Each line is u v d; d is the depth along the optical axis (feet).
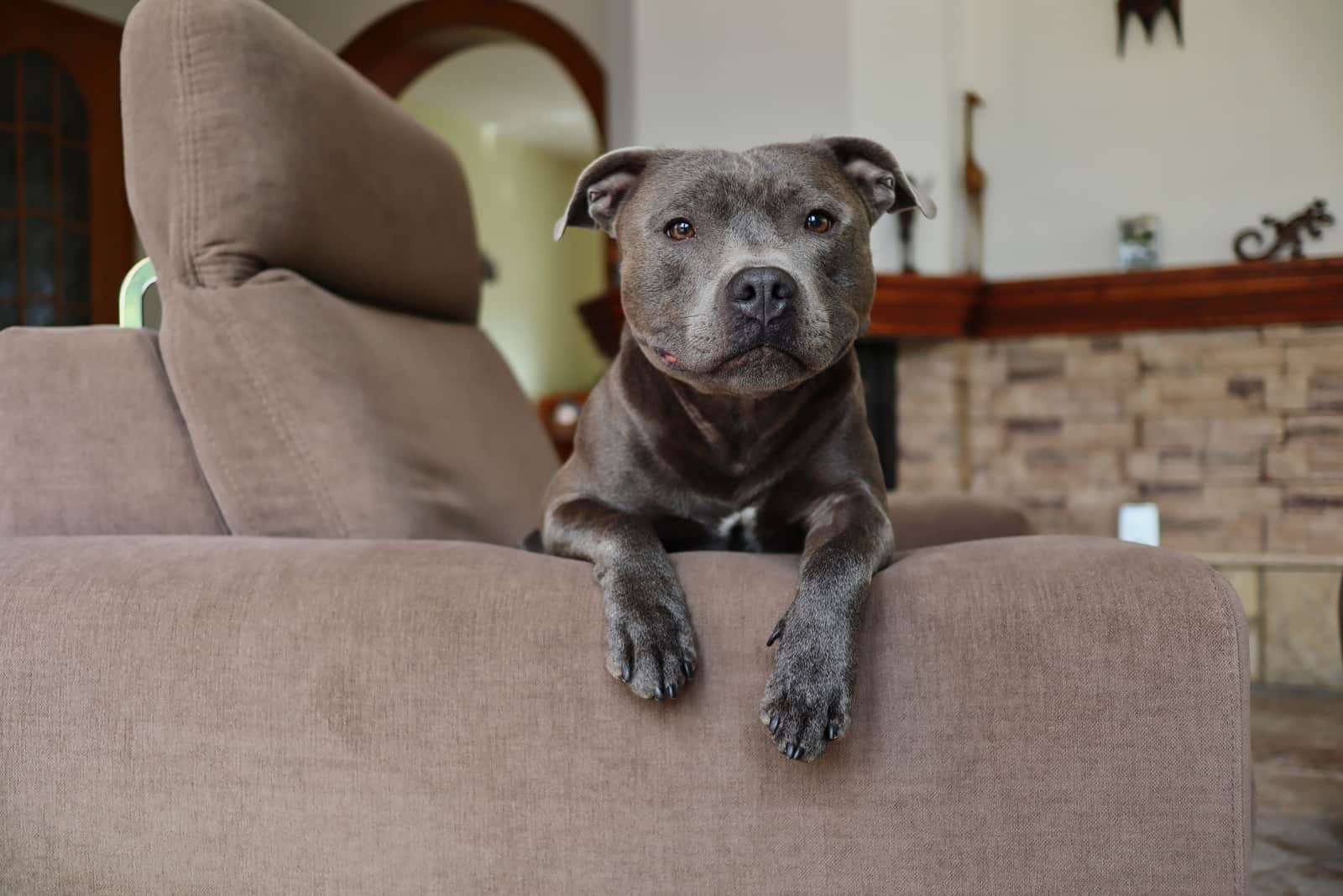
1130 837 3.09
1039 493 14.69
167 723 3.49
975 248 15.28
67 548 3.85
